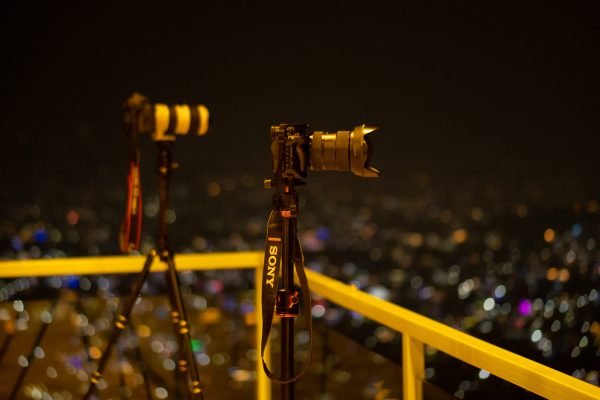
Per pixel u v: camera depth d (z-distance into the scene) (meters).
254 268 2.90
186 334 1.98
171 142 1.91
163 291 2.80
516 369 1.45
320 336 2.54
